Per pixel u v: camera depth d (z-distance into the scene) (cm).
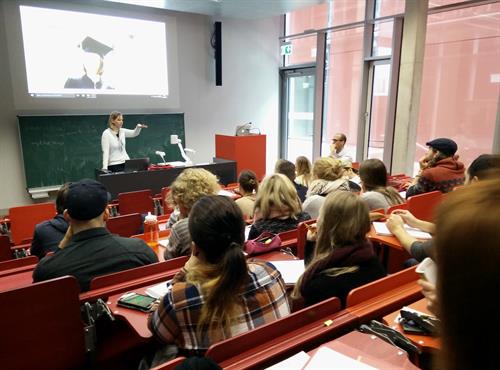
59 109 574
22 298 124
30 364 130
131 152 646
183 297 109
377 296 137
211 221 111
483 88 489
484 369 32
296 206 224
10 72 532
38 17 541
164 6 595
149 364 140
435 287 35
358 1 629
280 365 98
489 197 33
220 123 752
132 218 264
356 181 365
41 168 563
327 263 144
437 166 317
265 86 802
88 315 144
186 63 690
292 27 783
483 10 471
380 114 630
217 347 100
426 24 490
